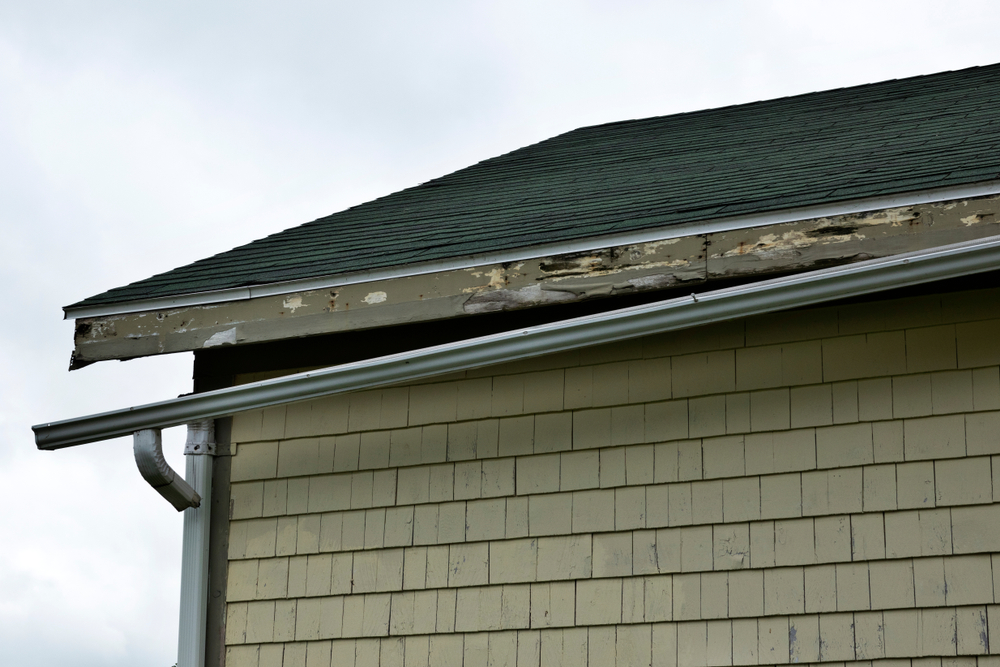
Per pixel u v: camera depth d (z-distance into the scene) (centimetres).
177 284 594
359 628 529
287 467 561
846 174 535
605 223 529
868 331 486
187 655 543
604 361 525
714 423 500
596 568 501
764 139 739
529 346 495
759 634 471
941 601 450
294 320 540
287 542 551
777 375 495
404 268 525
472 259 514
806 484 480
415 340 551
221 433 575
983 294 473
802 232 467
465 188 779
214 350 586
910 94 802
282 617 542
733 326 507
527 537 515
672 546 493
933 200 451
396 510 539
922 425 470
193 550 557
